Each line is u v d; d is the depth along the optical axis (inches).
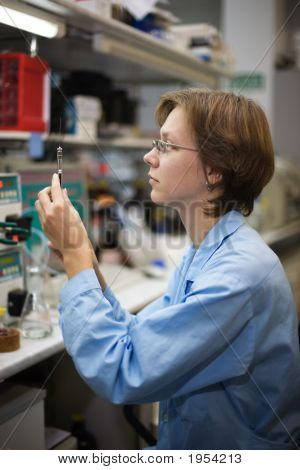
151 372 35.3
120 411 65.3
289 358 39.8
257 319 38.1
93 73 99.7
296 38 77.5
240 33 118.2
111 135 100.2
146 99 112.3
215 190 41.5
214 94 40.5
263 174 41.6
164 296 47.9
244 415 40.4
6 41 62.6
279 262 40.4
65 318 37.7
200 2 129.6
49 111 73.0
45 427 59.7
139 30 75.9
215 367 38.5
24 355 46.5
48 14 59.8
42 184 62.7
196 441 41.3
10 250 54.9
